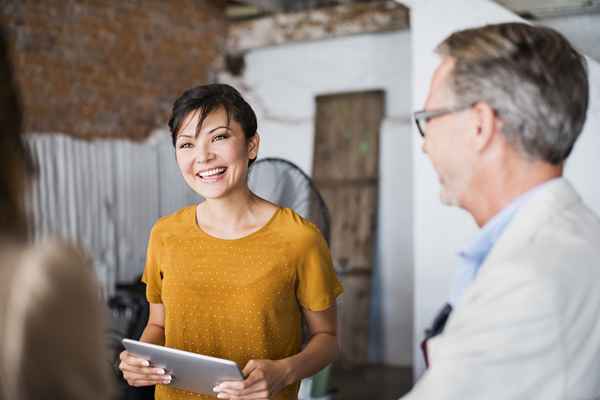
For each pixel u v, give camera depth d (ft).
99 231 15.64
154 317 6.48
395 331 17.31
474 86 3.30
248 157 6.00
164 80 17.65
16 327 2.35
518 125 3.26
